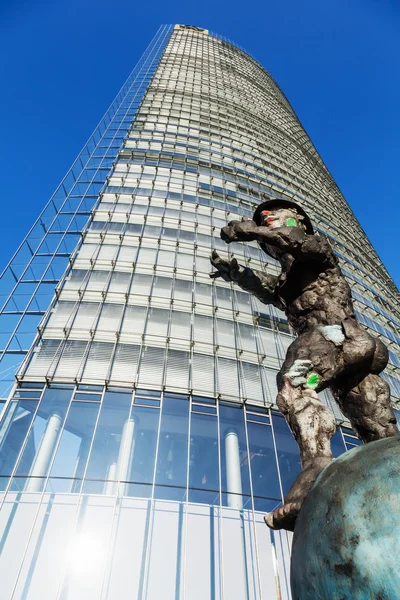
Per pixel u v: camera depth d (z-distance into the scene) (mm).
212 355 18953
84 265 21578
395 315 33406
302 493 2773
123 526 11969
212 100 46875
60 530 11539
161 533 12094
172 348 18562
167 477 13570
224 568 11766
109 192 27062
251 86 59188
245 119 46719
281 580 11891
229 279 5277
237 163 36719
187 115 41281
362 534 1990
